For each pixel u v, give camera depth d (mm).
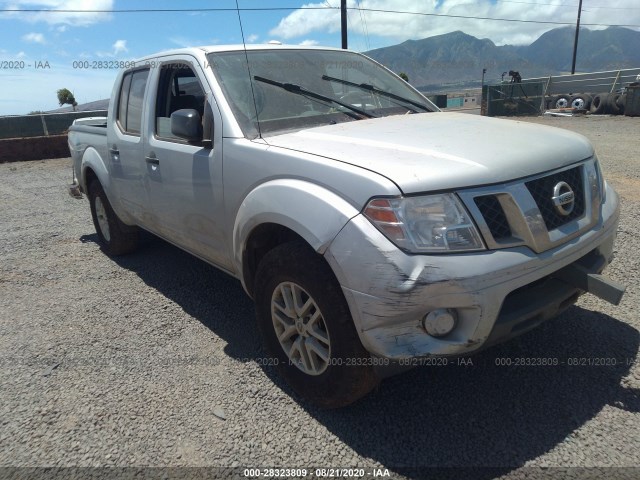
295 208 2488
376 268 2166
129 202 4469
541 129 3020
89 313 4082
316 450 2441
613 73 23844
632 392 2695
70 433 2650
